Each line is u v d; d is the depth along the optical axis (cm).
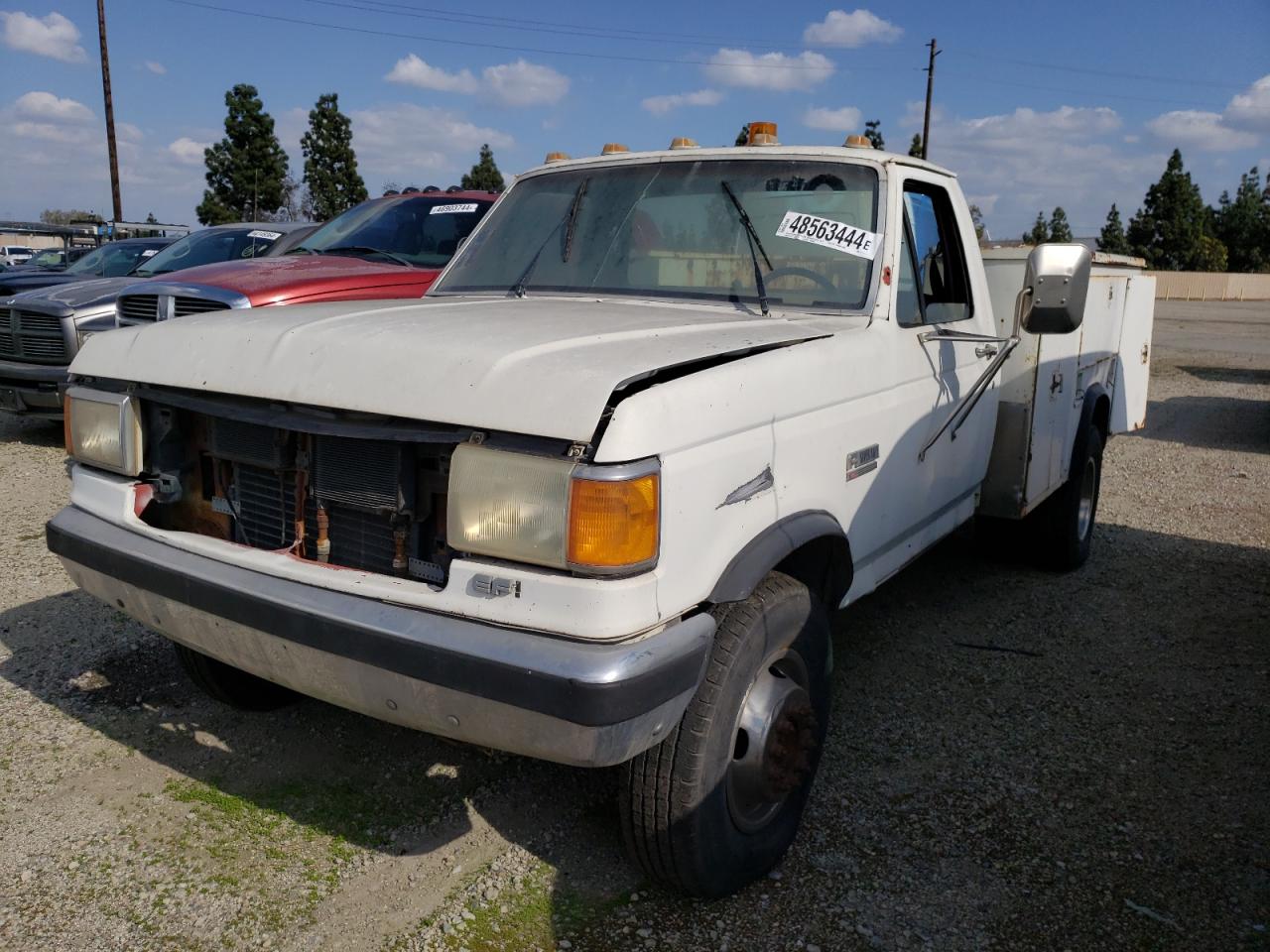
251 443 279
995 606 526
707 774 251
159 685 404
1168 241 7000
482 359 235
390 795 328
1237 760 362
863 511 321
